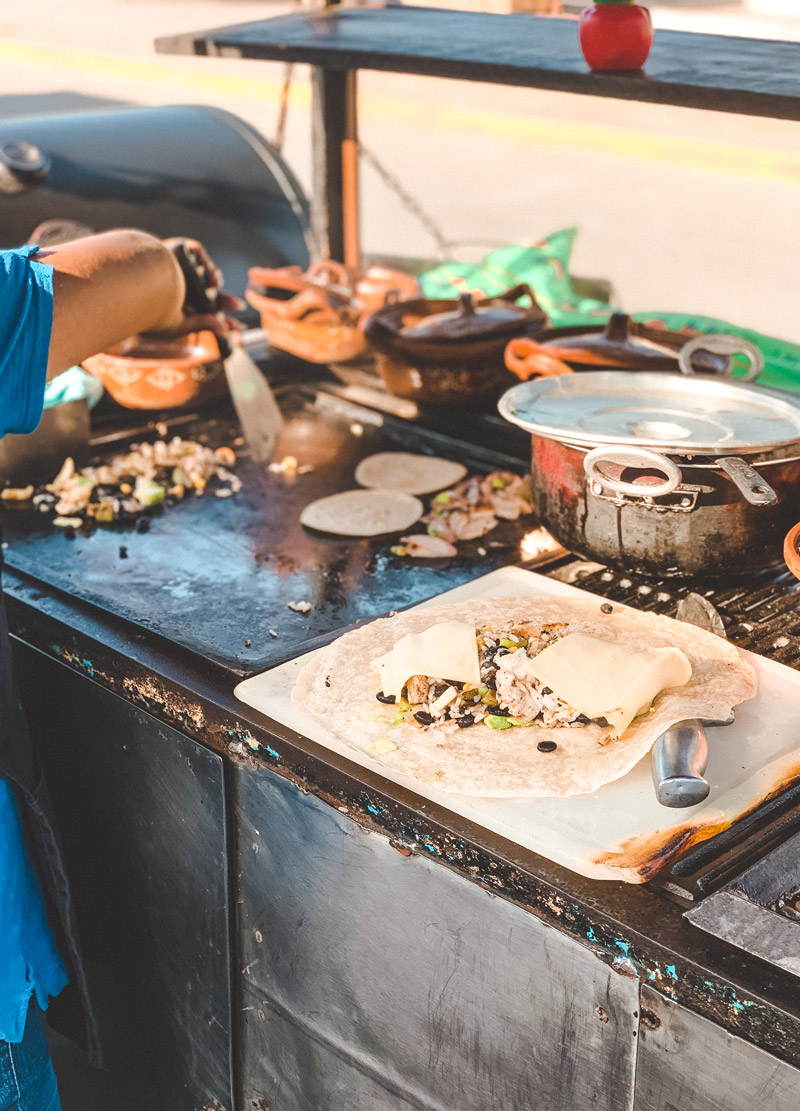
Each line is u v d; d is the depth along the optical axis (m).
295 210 2.40
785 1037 0.76
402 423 1.94
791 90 1.15
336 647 1.21
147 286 1.24
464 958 1.00
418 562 1.49
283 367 2.14
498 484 1.69
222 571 1.48
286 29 1.77
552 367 1.59
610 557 1.31
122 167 2.17
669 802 0.91
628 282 2.92
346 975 1.14
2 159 1.97
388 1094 1.15
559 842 0.91
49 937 1.33
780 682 1.13
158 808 1.31
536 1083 0.98
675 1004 0.83
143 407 1.77
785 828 0.94
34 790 1.26
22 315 1.05
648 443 1.17
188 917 1.33
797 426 1.30
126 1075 1.61
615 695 1.01
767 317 2.66
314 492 1.72
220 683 1.20
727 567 1.29
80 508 1.65
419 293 2.05
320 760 1.05
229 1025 1.34
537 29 1.67
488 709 1.07
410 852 1.00
